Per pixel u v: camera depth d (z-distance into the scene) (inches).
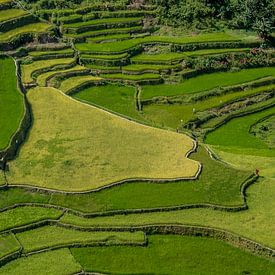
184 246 3011.8
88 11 5246.1
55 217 3137.3
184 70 4798.2
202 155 3572.8
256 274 2854.3
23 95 4042.8
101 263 2898.6
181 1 5418.3
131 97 4471.0
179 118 4264.3
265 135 4173.2
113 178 3339.1
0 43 4680.1
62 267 2856.8
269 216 3122.5
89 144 3602.4
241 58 4972.9
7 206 3198.8
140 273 2847.0
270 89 4680.1
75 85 4485.7
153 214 3147.1
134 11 5280.5
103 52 4825.3
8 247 2957.7
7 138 3550.7
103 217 3137.3
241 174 3398.1
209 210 3166.8
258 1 5265.8
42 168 3408.0
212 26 5300.2
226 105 4466.0
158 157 3518.7
